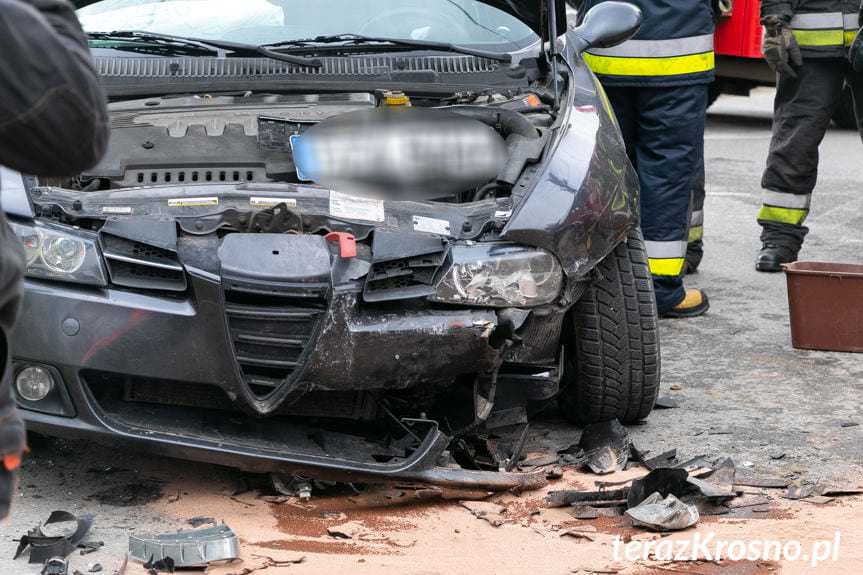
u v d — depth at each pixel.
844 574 3.91
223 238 4.41
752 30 13.68
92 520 4.15
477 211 4.70
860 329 6.63
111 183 4.85
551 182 4.75
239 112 5.31
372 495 4.59
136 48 5.66
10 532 4.16
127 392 4.41
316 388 4.34
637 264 5.18
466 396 4.75
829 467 4.95
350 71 5.63
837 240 9.54
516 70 5.77
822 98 8.39
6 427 1.97
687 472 4.59
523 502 4.56
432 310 4.45
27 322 4.27
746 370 6.37
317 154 4.86
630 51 6.94
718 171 12.82
